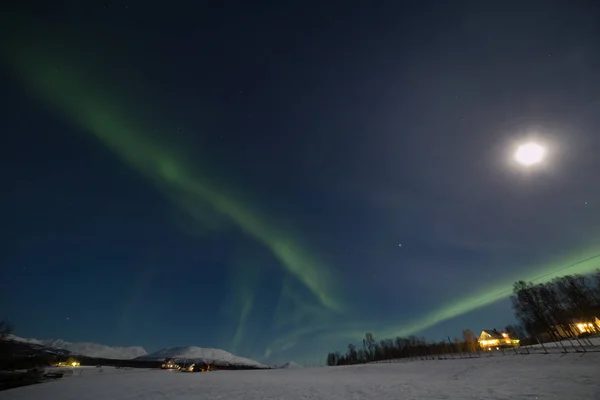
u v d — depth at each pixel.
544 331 65.88
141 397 24.77
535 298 69.38
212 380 37.84
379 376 34.72
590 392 14.40
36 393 31.11
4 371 56.34
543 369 23.62
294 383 30.94
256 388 27.47
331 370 54.19
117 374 62.03
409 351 94.31
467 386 20.08
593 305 59.34
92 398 25.84
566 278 66.69
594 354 26.16
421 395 18.17
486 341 77.62
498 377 22.95
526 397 14.82
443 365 38.59
